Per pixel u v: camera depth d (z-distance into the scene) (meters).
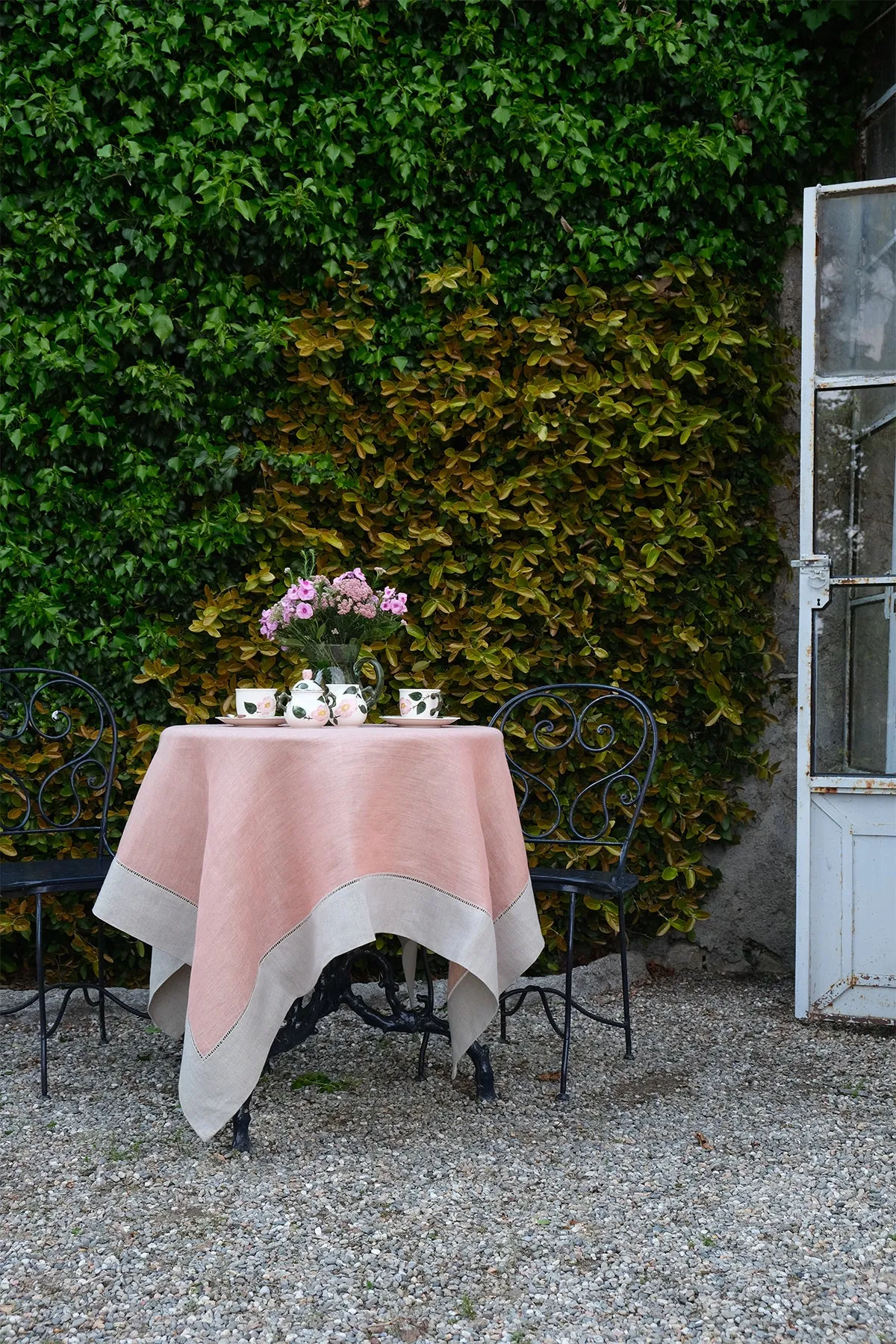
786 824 3.76
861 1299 1.66
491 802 2.43
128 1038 3.00
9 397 3.32
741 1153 2.23
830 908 3.17
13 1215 1.93
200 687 3.50
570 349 3.53
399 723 2.63
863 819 3.13
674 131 3.53
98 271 3.33
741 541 3.71
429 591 3.54
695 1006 3.35
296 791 2.18
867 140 3.70
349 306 3.44
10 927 3.28
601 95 3.56
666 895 3.67
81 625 3.38
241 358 3.38
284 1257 1.78
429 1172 2.12
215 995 2.15
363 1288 1.69
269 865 2.20
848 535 3.23
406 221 3.46
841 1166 2.16
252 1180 2.07
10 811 3.37
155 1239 1.84
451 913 2.21
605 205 3.56
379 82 3.45
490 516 3.48
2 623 3.33
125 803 3.42
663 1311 1.63
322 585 2.55
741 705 3.69
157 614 3.43
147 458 3.37
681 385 3.66
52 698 3.38
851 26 3.65
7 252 3.28
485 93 3.40
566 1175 2.11
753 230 3.66
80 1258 1.77
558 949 3.61
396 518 3.51
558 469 3.50
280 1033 2.41
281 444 3.49
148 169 3.33
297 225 3.36
